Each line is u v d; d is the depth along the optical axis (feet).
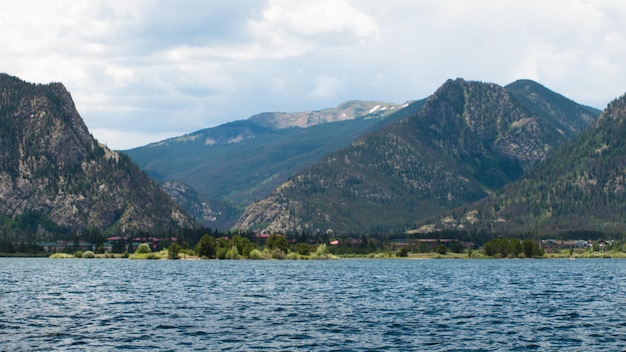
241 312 439.22
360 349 313.94
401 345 323.16
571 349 315.99
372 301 513.04
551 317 418.92
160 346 318.65
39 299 517.14
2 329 362.33
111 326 374.43
